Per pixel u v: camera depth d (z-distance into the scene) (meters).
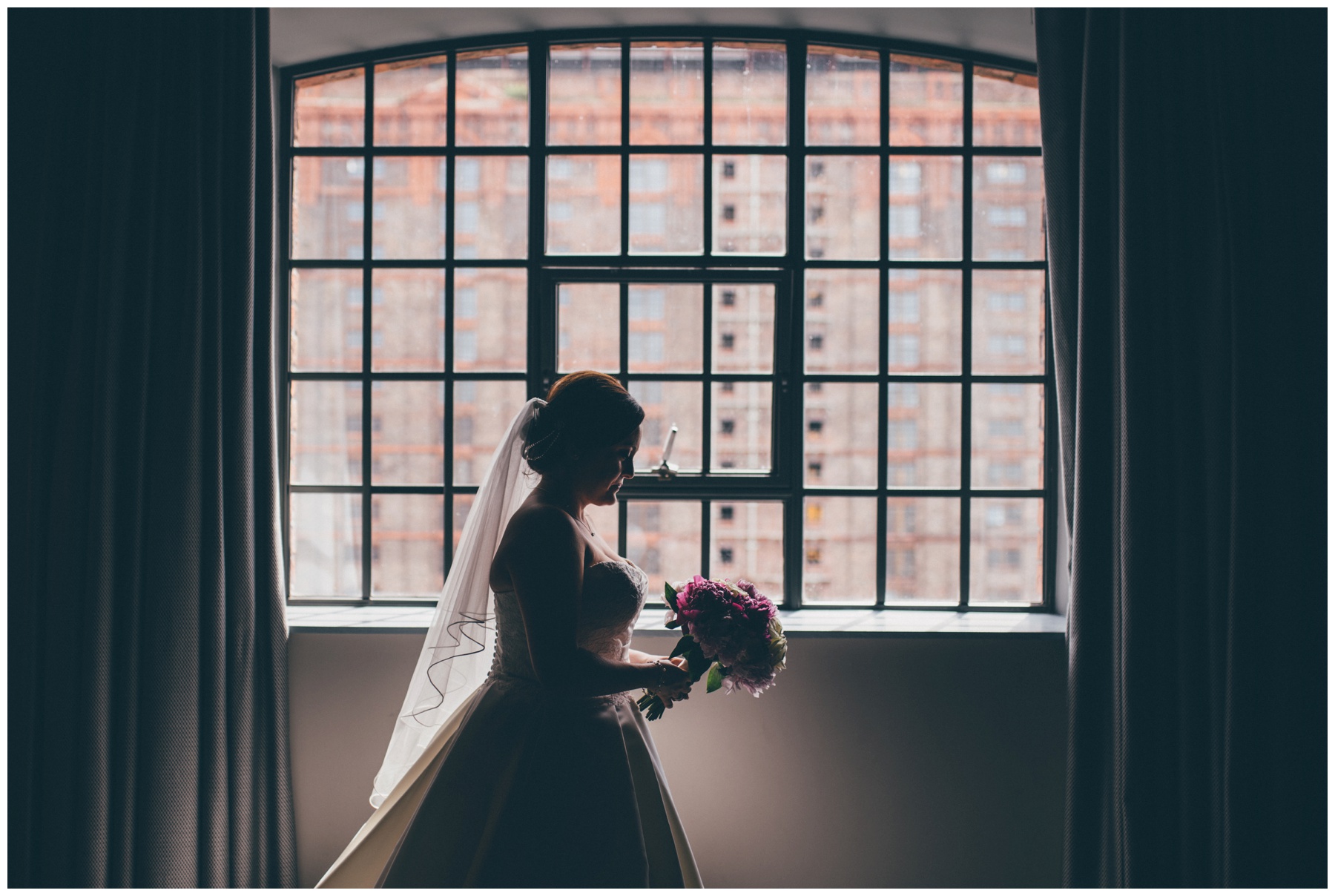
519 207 2.26
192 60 1.87
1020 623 2.11
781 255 2.23
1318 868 1.73
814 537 2.25
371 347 2.27
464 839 1.48
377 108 2.28
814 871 2.02
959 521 2.26
